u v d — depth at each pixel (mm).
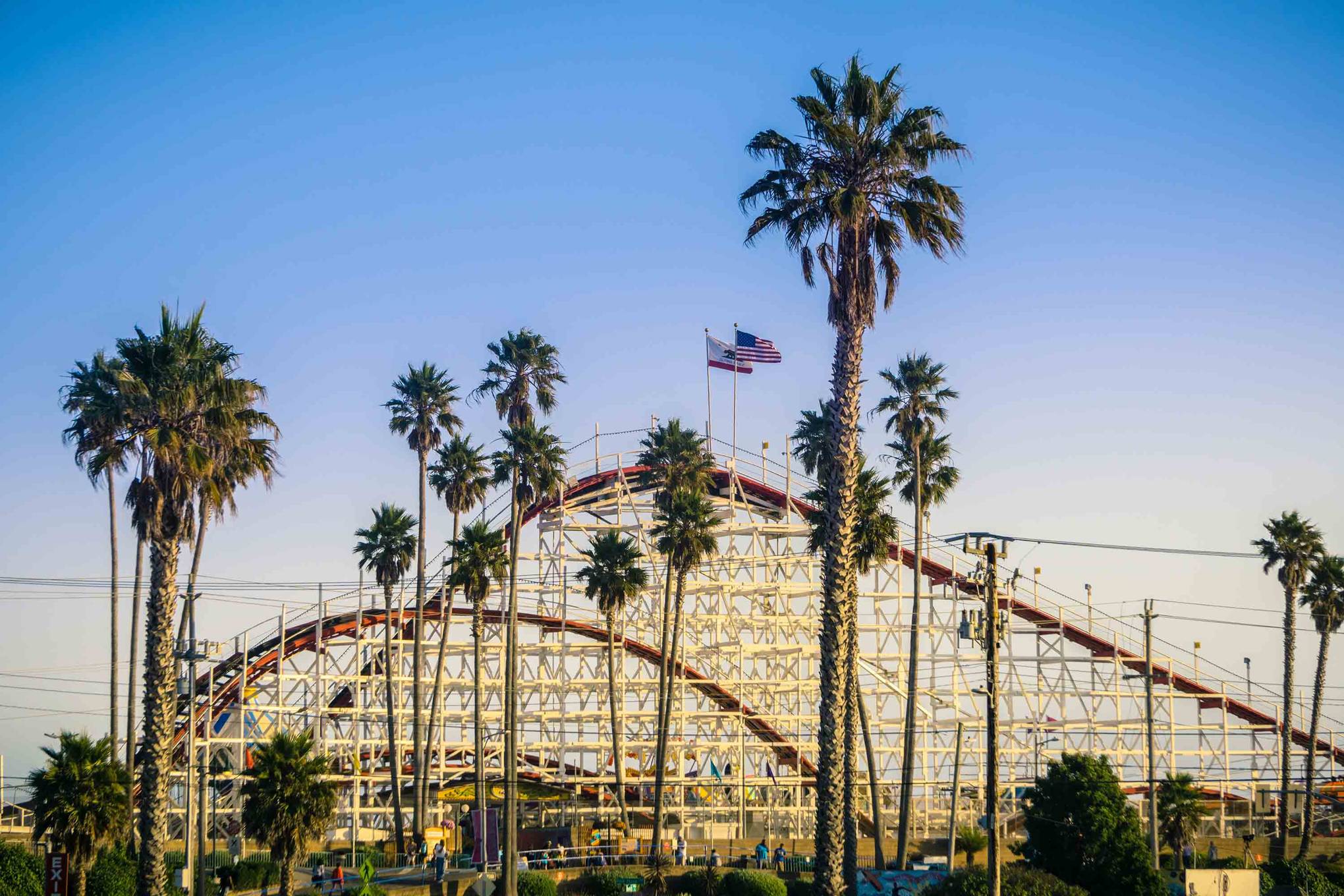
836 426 50250
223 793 98062
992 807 50969
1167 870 77875
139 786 80312
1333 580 96312
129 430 55469
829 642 49688
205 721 94375
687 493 92625
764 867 77250
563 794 96812
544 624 108688
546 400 98250
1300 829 107875
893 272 50781
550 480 93625
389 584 98188
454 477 98750
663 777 88812
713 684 107812
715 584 111062
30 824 84125
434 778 102125
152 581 54688
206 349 57438
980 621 52656
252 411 57781
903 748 104375
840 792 49062
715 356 114312
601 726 107875
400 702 104812
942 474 87812
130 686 83000
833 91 50625
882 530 76750
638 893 70375
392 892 69750
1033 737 112562
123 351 55469
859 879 68375
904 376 88500
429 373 100125
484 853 76125
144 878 52750
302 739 62344
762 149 51000
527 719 105000
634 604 112188
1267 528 98000
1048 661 111688
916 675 78062
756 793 112500
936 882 67188
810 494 77875
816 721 107875
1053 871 65625
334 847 93375
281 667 99062
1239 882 65188
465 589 90125
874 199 51031
